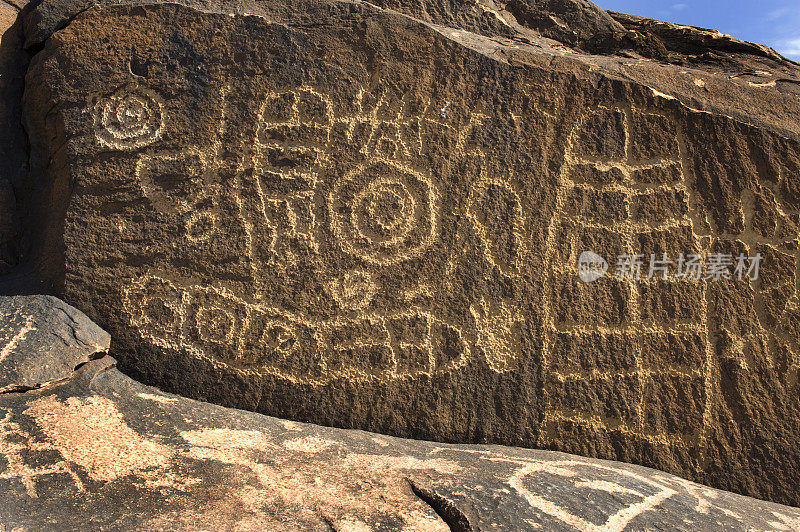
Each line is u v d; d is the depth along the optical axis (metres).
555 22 2.80
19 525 1.41
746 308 2.39
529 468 1.96
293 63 2.30
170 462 1.69
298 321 2.22
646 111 2.45
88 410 1.85
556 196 2.36
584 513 1.73
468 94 2.37
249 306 2.21
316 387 2.20
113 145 2.23
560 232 2.35
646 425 2.30
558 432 2.27
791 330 2.39
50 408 1.82
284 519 1.53
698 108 2.46
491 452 2.09
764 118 2.49
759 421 2.33
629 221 2.38
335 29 2.34
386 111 2.33
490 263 2.30
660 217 2.40
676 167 2.43
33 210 2.41
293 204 2.26
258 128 2.27
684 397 2.33
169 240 2.21
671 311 2.36
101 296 2.18
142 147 2.24
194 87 2.27
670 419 2.32
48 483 1.55
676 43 2.82
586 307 2.33
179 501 1.54
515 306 2.30
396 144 2.32
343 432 2.11
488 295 2.29
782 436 2.33
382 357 2.23
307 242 2.25
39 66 2.30
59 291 2.18
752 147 2.46
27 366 1.88
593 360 2.31
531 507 1.71
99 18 2.29
